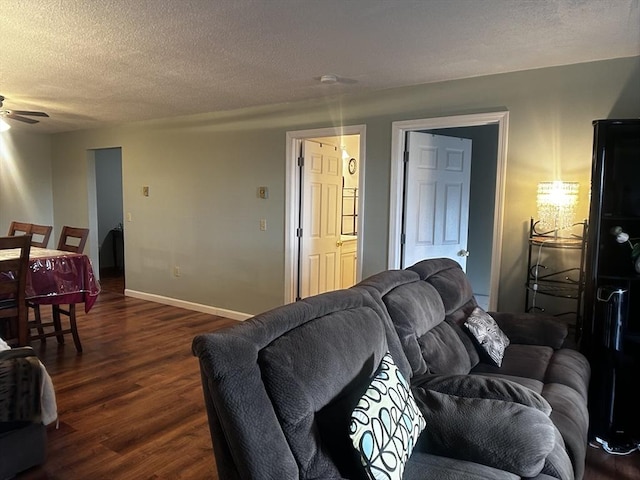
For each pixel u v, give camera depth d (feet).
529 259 10.79
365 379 5.06
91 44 9.10
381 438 4.28
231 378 3.93
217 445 4.15
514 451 4.83
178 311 17.46
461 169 13.98
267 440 3.94
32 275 11.57
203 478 7.11
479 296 17.37
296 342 4.55
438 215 13.55
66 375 11.00
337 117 13.60
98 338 13.88
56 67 10.69
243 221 16.02
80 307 17.81
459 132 17.15
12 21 7.91
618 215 9.16
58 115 17.20
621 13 7.41
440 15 7.57
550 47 9.07
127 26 8.13
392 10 7.39
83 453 7.74
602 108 9.86
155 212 18.61
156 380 10.78
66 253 12.99
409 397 5.11
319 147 15.55
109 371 11.28
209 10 7.45
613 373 8.48
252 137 15.52
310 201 15.31
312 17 7.68
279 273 15.29
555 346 9.40
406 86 12.23
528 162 10.73
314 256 15.78
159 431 8.49
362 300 6.09
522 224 10.87
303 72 10.98
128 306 18.13
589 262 8.98
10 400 6.83
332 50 9.36
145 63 10.30
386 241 12.94
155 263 18.85
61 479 7.05
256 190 15.60
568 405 6.59
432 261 9.70
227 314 16.66
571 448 5.57
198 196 17.17
